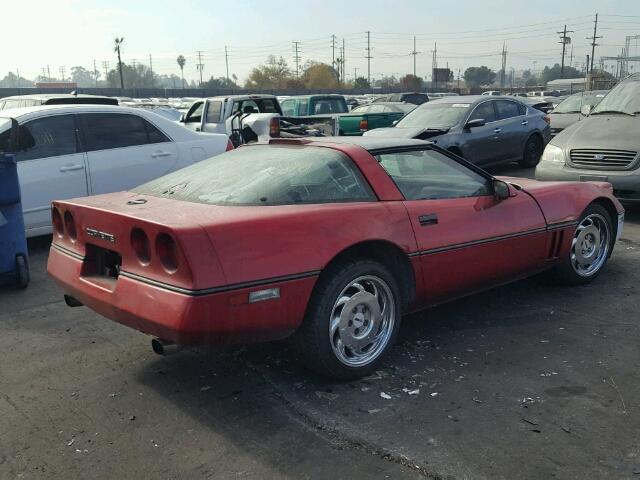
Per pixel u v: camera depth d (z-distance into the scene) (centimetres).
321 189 365
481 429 307
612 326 439
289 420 321
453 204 415
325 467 280
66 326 466
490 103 1212
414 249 382
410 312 405
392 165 402
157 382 370
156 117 777
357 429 310
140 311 316
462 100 1210
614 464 276
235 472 279
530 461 279
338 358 353
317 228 339
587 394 341
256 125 1002
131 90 4722
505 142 1220
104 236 347
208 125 1316
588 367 375
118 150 729
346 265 350
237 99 1303
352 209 361
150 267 317
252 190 358
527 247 460
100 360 403
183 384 366
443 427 310
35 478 277
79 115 709
